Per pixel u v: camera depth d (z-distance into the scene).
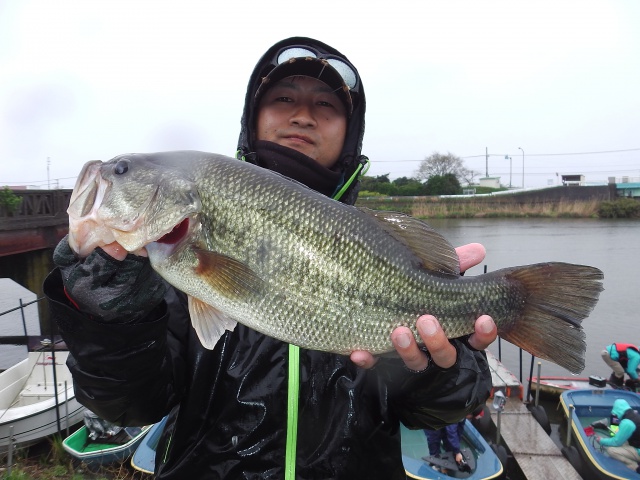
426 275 0.61
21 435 1.88
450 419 0.57
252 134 0.74
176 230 0.57
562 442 2.16
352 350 0.57
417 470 1.73
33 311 4.61
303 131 0.70
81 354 0.47
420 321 0.52
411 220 0.63
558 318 0.62
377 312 0.58
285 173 0.71
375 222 0.61
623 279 5.34
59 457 1.84
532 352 0.62
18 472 1.61
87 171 0.56
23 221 3.67
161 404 0.56
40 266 3.99
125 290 0.47
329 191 0.75
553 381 2.64
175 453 0.56
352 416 0.56
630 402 2.24
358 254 0.59
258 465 0.53
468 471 1.72
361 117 0.77
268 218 0.57
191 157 0.59
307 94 0.71
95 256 0.47
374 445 0.57
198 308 0.57
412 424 0.62
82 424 2.11
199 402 0.56
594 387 2.42
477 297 0.62
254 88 0.74
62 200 4.27
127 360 0.48
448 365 0.53
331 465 0.55
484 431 2.10
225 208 0.57
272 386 0.56
